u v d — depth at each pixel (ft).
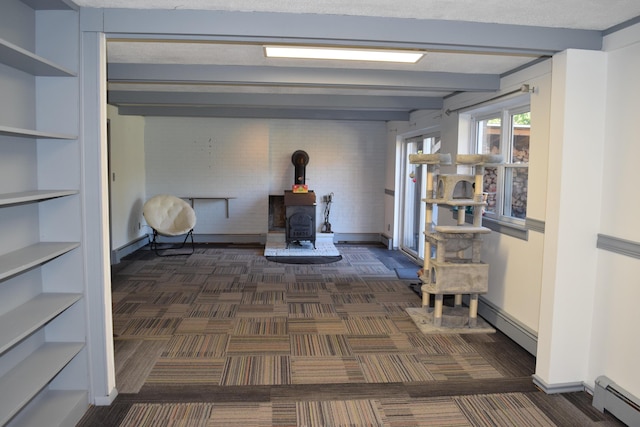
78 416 8.38
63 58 8.39
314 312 14.73
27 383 7.36
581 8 7.93
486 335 13.02
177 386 9.73
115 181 21.42
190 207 24.17
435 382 10.11
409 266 21.38
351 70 13.19
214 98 17.56
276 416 8.62
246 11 8.24
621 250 8.78
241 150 26.16
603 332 9.29
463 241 13.25
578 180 9.34
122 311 14.51
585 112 9.23
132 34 8.46
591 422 8.60
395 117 22.52
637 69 8.45
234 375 10.27
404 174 24.76
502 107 14.38
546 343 9.76
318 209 26.94
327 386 9.84
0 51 6.54
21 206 8.09
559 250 9.43
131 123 23.68
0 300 7.54
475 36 8.72
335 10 8.15
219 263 21.53
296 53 11.33
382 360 11.21
